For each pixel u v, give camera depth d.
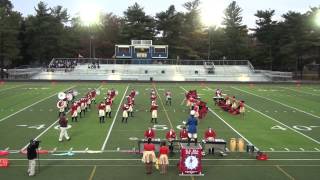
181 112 36.81
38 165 19.38
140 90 56.62
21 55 97.25
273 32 99.19
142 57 85.00
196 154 18.34
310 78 86.00
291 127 30.39
